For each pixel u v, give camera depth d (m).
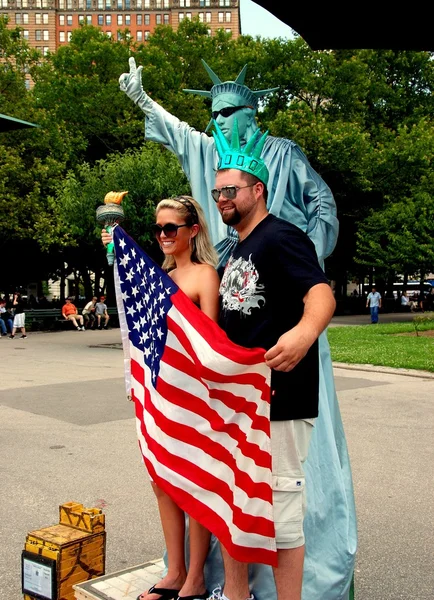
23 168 27.39
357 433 8.04
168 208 2.87
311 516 2.93
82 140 28.97
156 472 2.70
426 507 5.31
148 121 3.82
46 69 31.89
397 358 15.20
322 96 31.38
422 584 3.88
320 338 3.29
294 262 2.32
